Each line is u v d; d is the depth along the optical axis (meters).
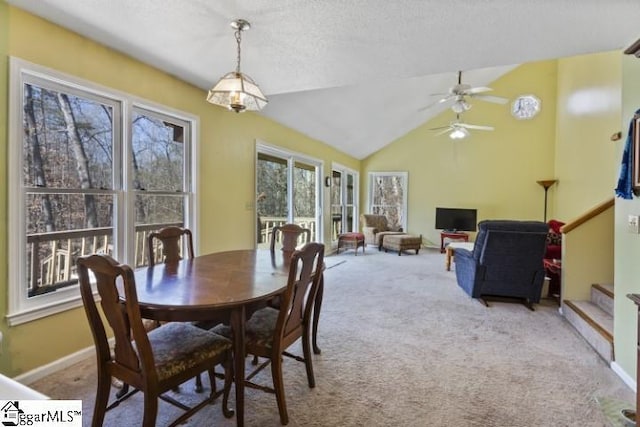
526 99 7.46
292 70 2.97
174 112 3.17
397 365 2.38
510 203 7.72
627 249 2.20
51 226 2.26
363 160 8.98
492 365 2.39
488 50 2.54
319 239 6.80
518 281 3.72
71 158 2.38
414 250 7.85
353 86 5.04
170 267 2.28
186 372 1.55
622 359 2.24
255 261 2.50
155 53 2.65
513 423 1.76
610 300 2.94
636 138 2.04
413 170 8.52
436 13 2.02
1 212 1.96
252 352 1.79
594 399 1.98
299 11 2.02
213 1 1.93
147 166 3.01
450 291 4.36
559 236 5.08
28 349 2.09
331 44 2.46
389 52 2.59
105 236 2.62
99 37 2.38
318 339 2.82
